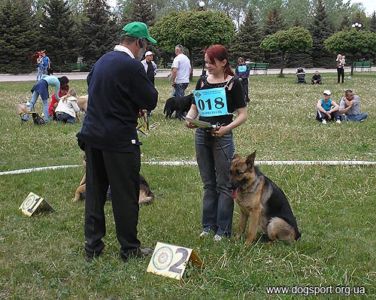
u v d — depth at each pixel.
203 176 5.08
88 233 4.48
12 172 7.64
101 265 4.30
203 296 3.75
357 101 13.62
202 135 4.94
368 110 16.22
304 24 77.25
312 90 25.56
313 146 10.17
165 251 4.25
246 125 12.75
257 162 8.38
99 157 4.36
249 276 4.01
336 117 13.55
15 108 15.94
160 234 5.14
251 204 4.77
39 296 3.75
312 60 58.97
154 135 11.20
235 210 5.95
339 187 6.96
